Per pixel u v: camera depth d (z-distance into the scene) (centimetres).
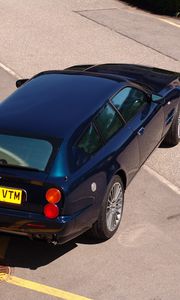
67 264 673
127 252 691
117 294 622
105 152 689
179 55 1371
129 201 793
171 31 1547
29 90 755
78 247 702
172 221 749
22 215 623
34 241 717
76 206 630
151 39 1474
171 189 825
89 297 618
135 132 760
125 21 1605
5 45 1400
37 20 1582
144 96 824
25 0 1758
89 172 649
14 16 1608
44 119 679
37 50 1373
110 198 700
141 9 1725
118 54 1363
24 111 697
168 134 922
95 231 694
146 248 697
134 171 773
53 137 649
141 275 651
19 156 635
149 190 821
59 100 720
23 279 648
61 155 632
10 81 1198
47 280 646
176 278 646
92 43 1429
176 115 912
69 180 621
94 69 918
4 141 650
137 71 932
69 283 641
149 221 749
